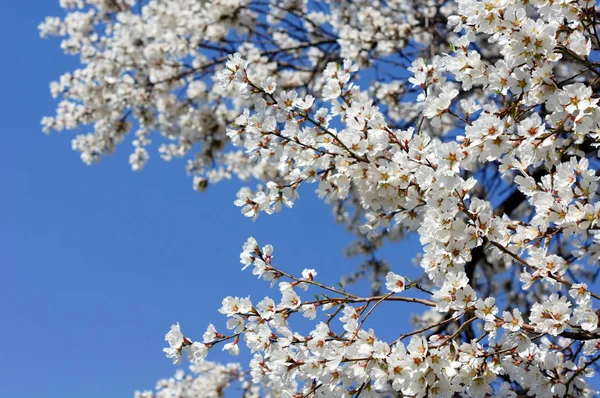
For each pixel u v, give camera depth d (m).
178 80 8.38
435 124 2.94
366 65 7.55
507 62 2.82
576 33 2.89
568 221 2.65
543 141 2.72
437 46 7.49
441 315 8.64
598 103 2.81
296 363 2.90
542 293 7.48
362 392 2.82
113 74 8.46
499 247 2.77
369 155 3.08
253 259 3.26
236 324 3.13
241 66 3.22
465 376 2.71
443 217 2.70
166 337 3.15
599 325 2.70
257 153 3.31
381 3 8.39
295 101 3.17
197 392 8.59
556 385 2.89
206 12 7.95
